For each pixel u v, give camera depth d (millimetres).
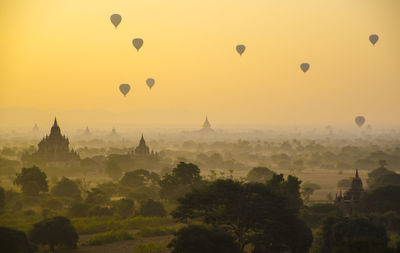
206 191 64250
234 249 56594
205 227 57594
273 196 64750
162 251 71625
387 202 99938
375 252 46219
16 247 65688
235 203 62844
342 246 48469
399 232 85875
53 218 74500
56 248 75062
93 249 74812
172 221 98625
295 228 63438
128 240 81500
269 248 64438
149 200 107562
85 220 100188
